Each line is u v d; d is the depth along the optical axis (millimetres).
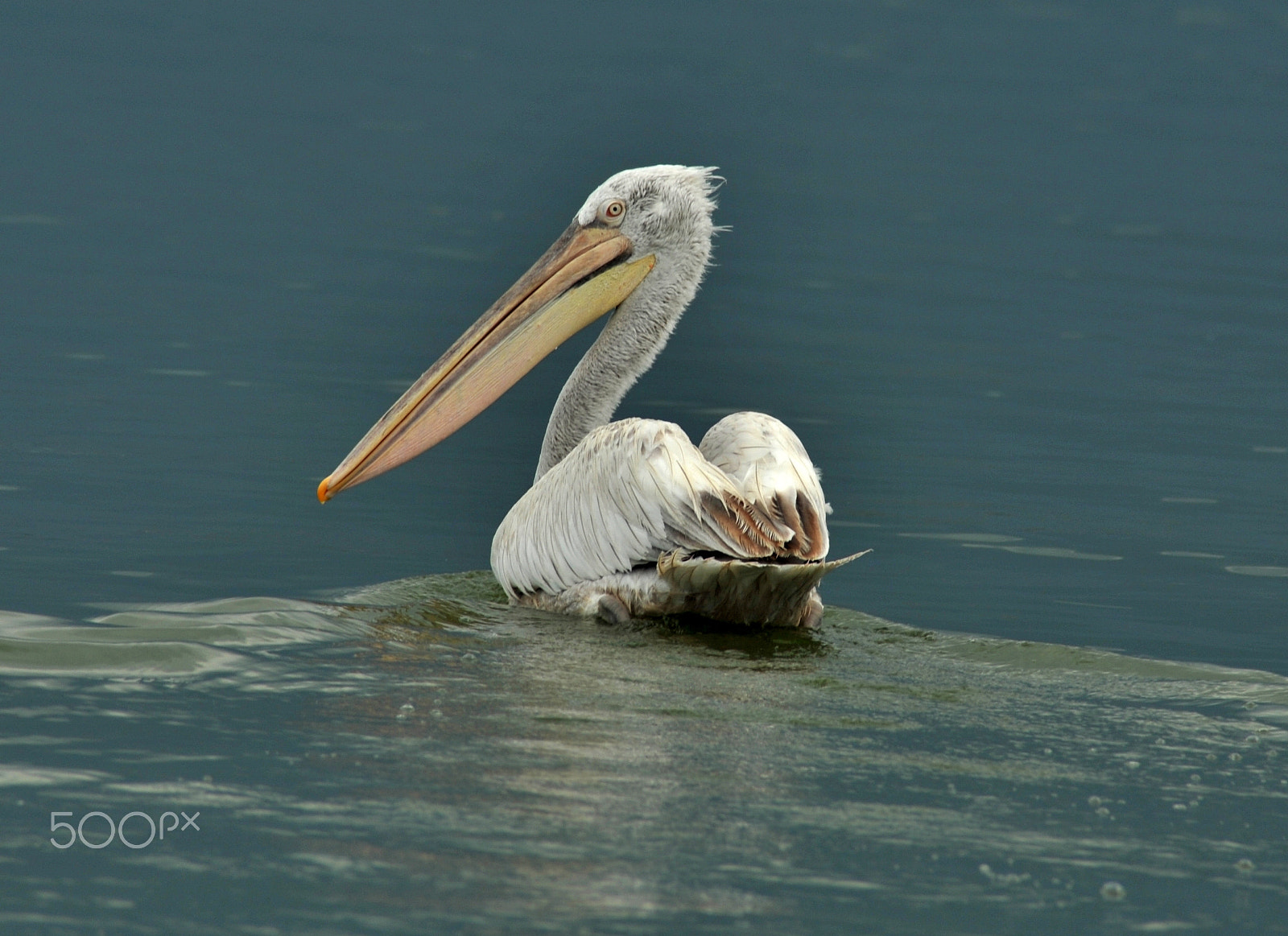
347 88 58406
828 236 35781
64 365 20641
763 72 65375
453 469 17031
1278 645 11828
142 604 11336
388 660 9547
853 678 9641
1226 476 17781
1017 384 22406
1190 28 80062
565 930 6035
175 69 59531
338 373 21109
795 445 11180
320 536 14039
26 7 68375
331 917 6098
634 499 10555
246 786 7320
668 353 23531
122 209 35188
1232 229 38250
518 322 13195
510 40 73188
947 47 73688
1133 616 12586
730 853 6809
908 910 6379
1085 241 36094
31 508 14250
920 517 15711
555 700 8797
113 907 6172
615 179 13352
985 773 7984
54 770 7449
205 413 18500
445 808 7137
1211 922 6418
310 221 34844
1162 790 7863
